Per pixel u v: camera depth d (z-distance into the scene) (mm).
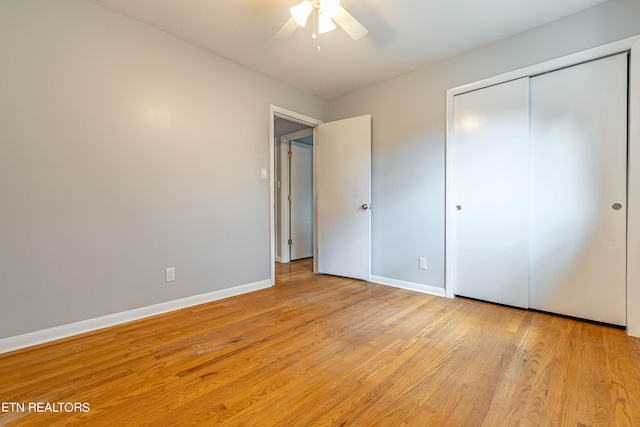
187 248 2592
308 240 5266
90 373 1541
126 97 2227
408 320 2275
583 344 1860
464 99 2773
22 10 1806
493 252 2639
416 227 3090
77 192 2014
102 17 2107
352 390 1406
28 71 1824
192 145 2611
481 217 2695
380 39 2510
